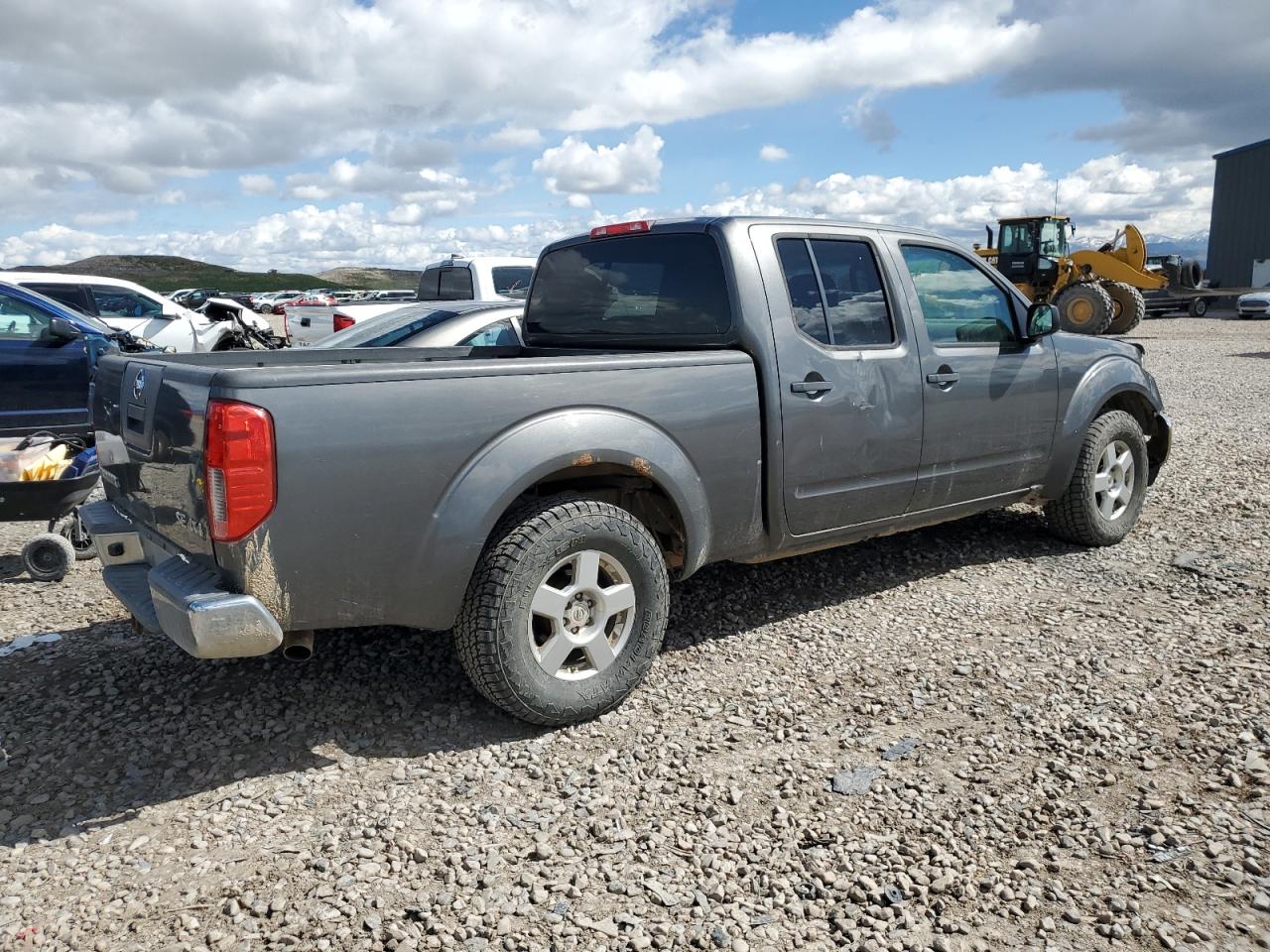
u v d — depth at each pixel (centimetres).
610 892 251
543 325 496
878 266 444
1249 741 313
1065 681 369
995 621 439
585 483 377
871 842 270
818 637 426
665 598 360
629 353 400
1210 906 237
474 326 671
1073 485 530
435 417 310
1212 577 483
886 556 541
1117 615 438
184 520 312
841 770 311
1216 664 375
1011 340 498
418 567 312
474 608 322
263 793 304
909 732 335
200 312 1420
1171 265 3034
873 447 430
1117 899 240
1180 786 290
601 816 288
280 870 263
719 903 246
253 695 374
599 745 332
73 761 325
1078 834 269
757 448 391
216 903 249
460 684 383
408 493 307
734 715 352
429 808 294
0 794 304
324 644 425
